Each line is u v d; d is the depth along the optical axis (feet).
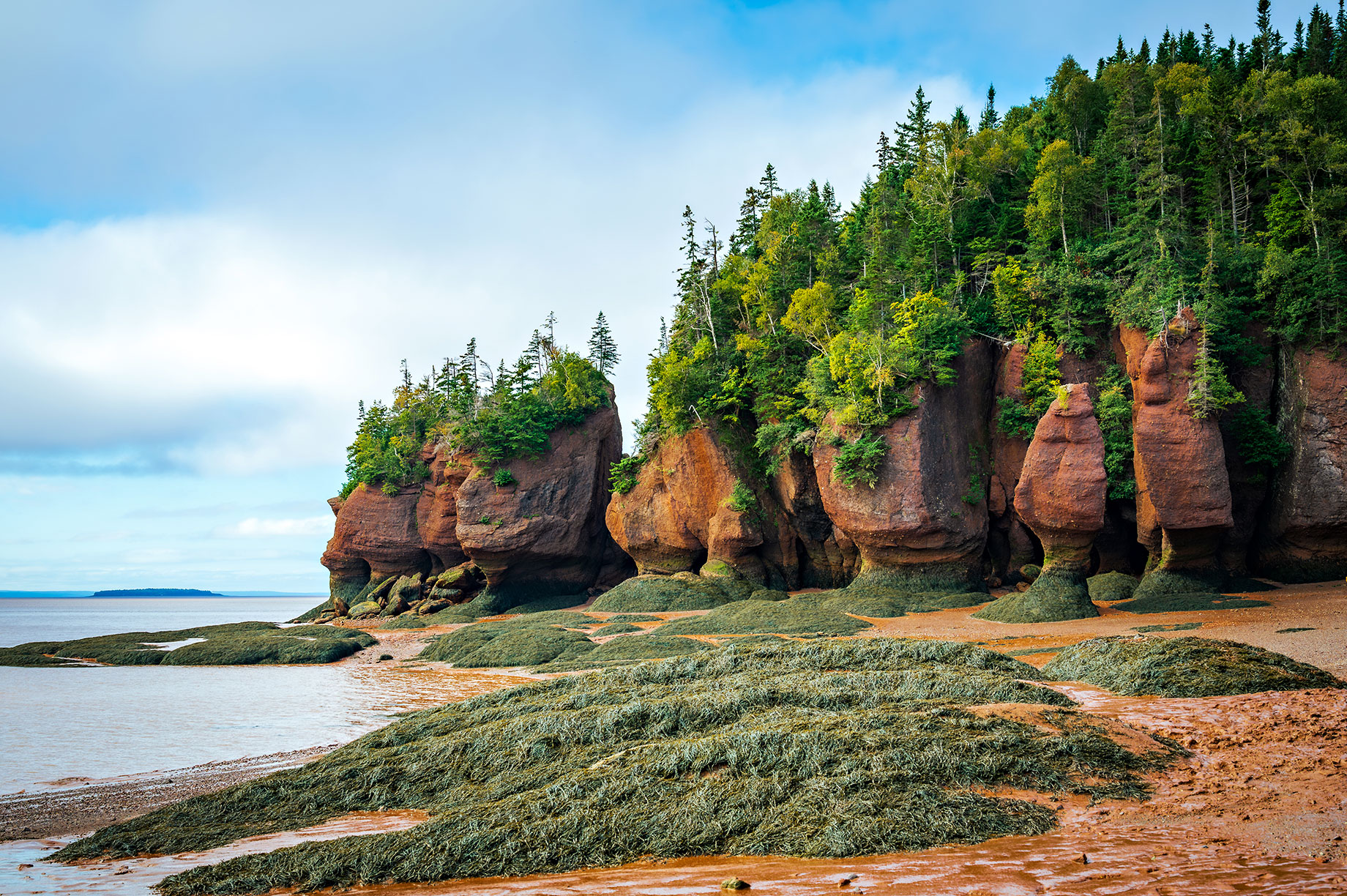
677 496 202.28
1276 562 136.56
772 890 29.35
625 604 180.45
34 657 171.53
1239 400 128.26
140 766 67.92
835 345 162.61
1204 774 39.81
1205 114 188.14
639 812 38.91
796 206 242.17
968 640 107.04
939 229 181.47
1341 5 270.05
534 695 66.23
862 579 159.74
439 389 285.23
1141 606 120.47
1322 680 58.49
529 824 38.68
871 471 153.28
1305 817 32.86
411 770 52.03
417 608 233.14
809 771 41.01
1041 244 164.14
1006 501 160.45
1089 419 125.39
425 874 35.24
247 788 52.26
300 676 135.44
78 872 40.50
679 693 59.77
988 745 42.16
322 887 35.63
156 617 532.32
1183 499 126.21
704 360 207.82
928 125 216.95
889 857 32.27
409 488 258.37
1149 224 152.56
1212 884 26.37
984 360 166.20
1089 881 27.66
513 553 221.46
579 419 240.32
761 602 151.12
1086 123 212.43
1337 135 144.56
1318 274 133.49
